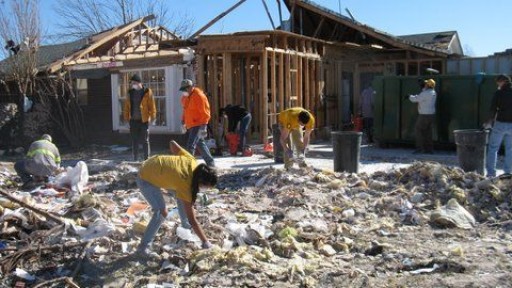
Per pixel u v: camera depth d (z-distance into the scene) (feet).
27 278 19.38
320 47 62.23
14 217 23.59
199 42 53.52
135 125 45.03
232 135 50.67
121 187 34.22
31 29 67.26
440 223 26.00
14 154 63.36
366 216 27.27
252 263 19.58
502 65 59.93
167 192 30.01
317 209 27.89
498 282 18.24
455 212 26.73
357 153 37.17
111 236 22.88
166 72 57.82
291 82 56.59
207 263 19.57
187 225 22.50
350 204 28.94
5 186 34.50
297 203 28.73
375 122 53.31
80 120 66.95
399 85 51.49
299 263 19.88
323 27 72.38
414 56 66.03
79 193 31.89
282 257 21.21
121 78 62.13
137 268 19.83
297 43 57.31
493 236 24.53
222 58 54.34
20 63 63.98
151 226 20.48
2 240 22.44
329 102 63.82
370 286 18.06
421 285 18.07
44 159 33.96
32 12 67.87
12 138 66.64
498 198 28.53
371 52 68.54
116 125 62.64
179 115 57.77
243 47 52.06
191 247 21.35
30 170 33.71
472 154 34.99
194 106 38.42
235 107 50.93
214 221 25.34
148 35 70.95
